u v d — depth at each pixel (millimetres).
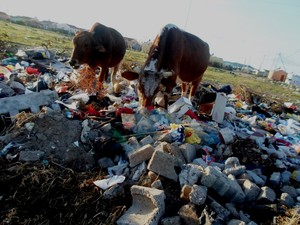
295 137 8500
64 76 9305
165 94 7066
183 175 4320
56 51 17266
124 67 13383
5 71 8164
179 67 7527
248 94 13266
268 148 6672
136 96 8773
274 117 10938
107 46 8664
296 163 6547
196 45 8227
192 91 9719
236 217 4012
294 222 3969
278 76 68812
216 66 60500
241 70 76312
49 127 4984
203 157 5238
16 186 3906
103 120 5773
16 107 5590
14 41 19250
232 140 5973
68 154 4664
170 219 3699
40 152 4566
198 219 3697
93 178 4332
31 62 11492
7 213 3555
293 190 5074
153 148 4672
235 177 4922
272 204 4402
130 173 4543
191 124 6203
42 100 5980
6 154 4508
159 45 6746
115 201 4039
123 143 5137
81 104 6363
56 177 4125
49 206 3764
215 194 4352
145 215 3756
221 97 7758
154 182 4141
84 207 3842
